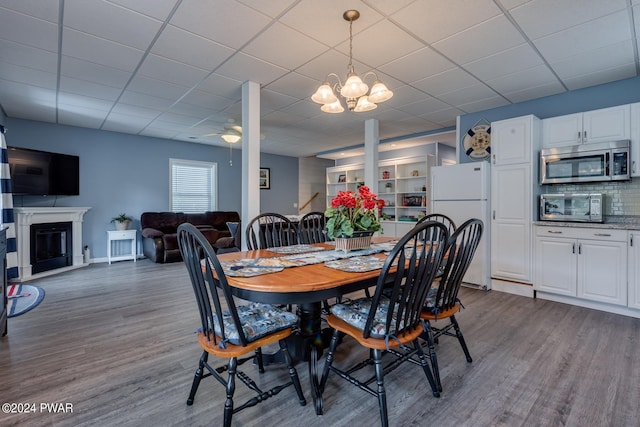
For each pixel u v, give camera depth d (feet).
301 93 12.19
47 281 13.85
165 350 7.33
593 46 8.59
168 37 8.17
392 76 10.55
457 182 12.94
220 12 7.10
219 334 4.96
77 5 6.83
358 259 6.32
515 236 11.71
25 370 6.40
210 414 5.11
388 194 22.15
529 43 8.46
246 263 5.96
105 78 10.84
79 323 8.93
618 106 10.17
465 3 6.79
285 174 27.71
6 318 8.27
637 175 9.80
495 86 11.40
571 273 10.37
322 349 6.76
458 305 6.63
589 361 6.69
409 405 5.32
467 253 6.19
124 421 4.92
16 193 14.65
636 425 4.76
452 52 8.95
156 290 12.39
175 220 20.79
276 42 8.42
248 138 11.03
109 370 6.44
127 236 18.65
